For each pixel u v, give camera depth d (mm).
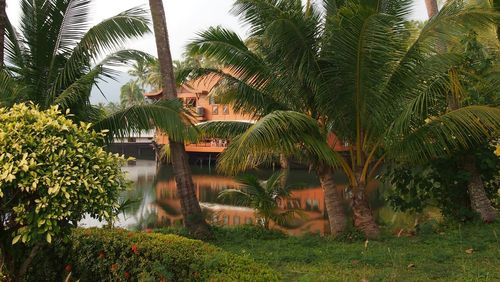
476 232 6879
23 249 4273
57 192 3260
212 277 3135
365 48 6629
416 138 6898
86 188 3396
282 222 10078
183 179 8727
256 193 9797
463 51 7953
